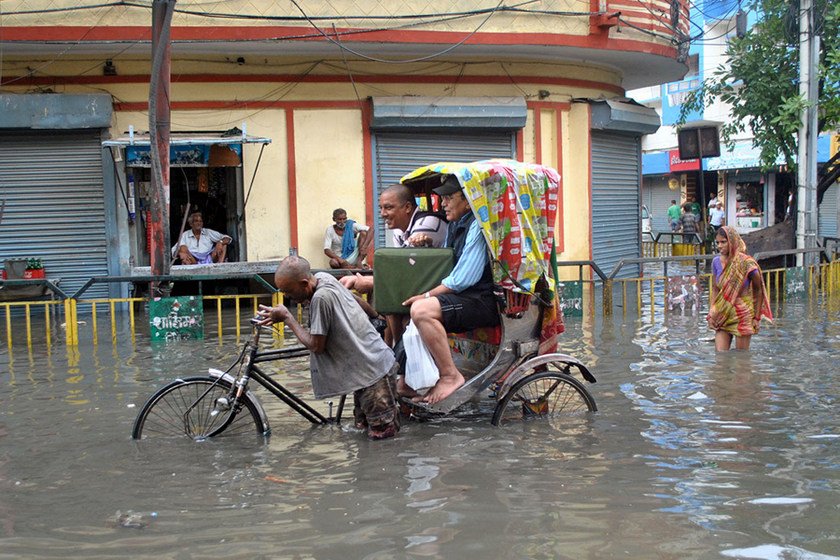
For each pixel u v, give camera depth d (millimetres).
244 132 12680
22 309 12742
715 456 5121
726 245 8633
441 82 14562
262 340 9953
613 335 10000
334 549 3773
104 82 13172
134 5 12328
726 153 28312
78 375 7953
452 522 4070
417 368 5891
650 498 4375
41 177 13133
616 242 17203
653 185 33531
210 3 12648
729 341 8766
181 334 9992
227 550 3789
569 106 15711
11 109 12570
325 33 12992
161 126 10734
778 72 16391
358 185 14297
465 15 13508
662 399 6680
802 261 14898
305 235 14109
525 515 4152
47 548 3842
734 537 3846
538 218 6125
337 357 5613
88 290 13422
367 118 14219
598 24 14227
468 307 5922
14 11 12102
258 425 5734
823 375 7480
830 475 4723
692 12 27484
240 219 13953
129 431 5902
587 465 4969
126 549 3820
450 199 6023
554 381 6121
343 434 5781
